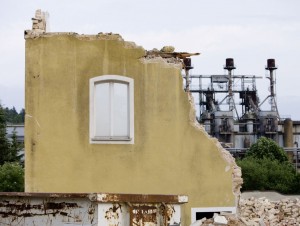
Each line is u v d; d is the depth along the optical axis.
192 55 43.47
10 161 97.00
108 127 41.72
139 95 41.91
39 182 41.16
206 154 42.16
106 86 41.94
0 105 102.56
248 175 120.62
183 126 42.09
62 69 41.72
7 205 32.38
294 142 186.38
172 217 32.03
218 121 180.50
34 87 41.59
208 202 41.88
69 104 41.56
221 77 188.38
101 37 41.94
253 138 183.50
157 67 42.09
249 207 49.22
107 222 30.23
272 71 195.25
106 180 41.34
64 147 41.38
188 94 42.44
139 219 30.95
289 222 47.66
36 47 41.81
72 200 30.53
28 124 41.44
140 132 41.75
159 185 41.66
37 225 31.36
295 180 120.25
